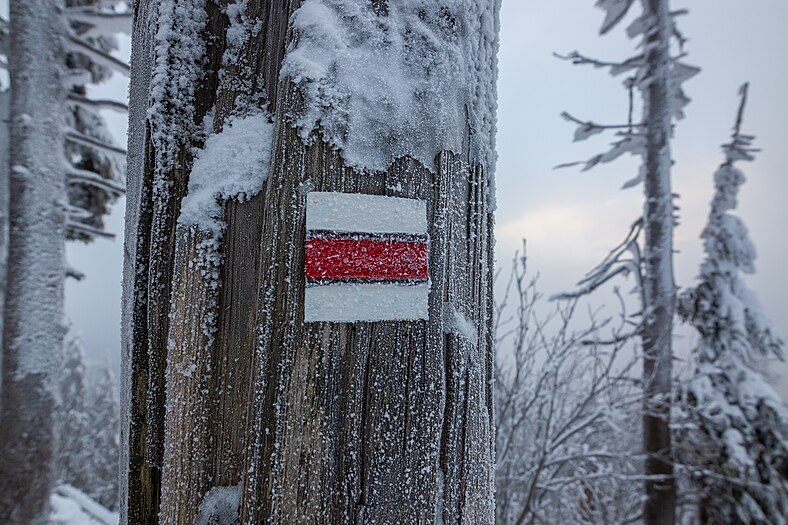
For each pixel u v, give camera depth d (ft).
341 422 2.50
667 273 20.77
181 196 3.04
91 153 25.17
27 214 17.69
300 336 2.50
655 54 22.36
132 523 3.02
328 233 2.55
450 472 2.69
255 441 2.49
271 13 3.03
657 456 19.03
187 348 2.82
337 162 2.59
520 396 19.70
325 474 2.46
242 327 2.82
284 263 2.54
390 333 2.59
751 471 19.45
